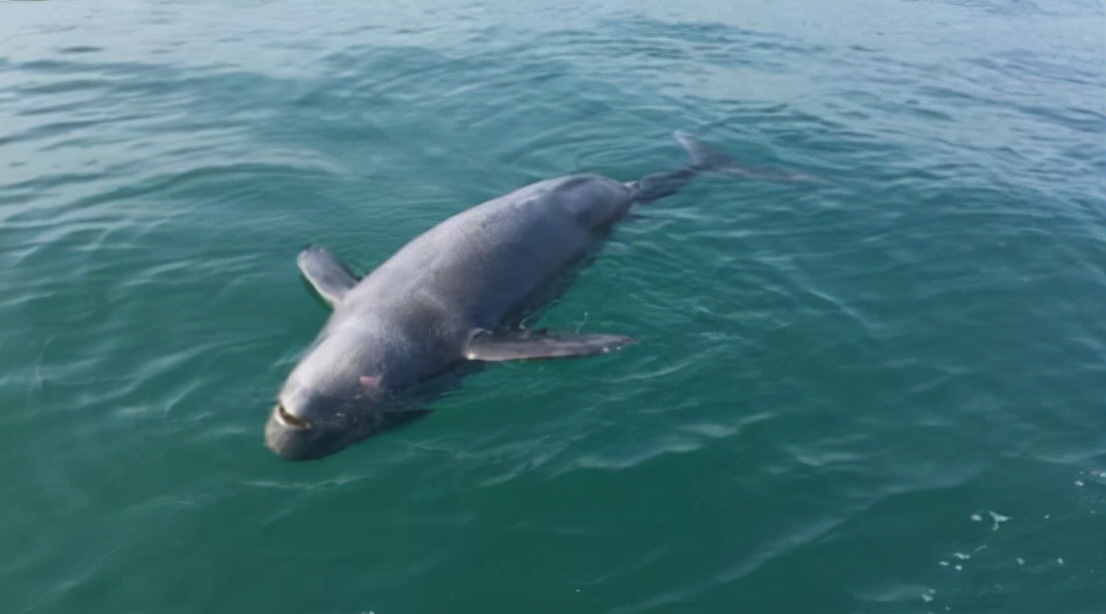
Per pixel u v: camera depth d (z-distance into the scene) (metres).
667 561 1.50
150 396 1.82
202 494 1.60
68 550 1.49
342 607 1.41
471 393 1.88
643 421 1.81
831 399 1.88
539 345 1.88
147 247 2.40
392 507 1.60
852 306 2.20
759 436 1.77
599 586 1.46
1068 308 2.22
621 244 2.44
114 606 1.40
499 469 1.69
